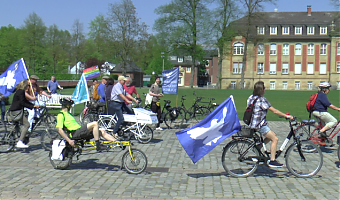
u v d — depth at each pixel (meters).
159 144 10.52
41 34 68.56
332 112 20.47
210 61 101.50
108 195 5.68
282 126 14.62
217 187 6.17
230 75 64.44
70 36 70.50
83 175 6.99
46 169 7.50
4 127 9.23
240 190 5.98
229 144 6.93
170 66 90.81
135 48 54.69
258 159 6.82
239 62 64.19
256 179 6.72
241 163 6.91
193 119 16.70
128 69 78.31
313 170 6.89
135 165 7.16
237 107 23.53
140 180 6.65
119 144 7.28
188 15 52.00
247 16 51.31
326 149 9.60
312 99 9.20
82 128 7.40
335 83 63.94
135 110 10.68
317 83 64.75
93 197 5.58
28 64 71.38
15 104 9.07
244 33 52.81
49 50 69.62
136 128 10.62
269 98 32.47
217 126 6.93
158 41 53.50
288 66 65.00
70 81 69.38
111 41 53.69
